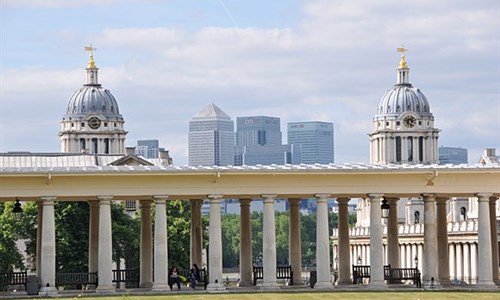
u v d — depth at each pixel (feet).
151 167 454.81
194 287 468.75
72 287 522.88
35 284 440.04
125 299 407.23
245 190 454.81
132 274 497.05
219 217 453.17
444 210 484.74
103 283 446.19
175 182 451.94
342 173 456.04
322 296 419.33
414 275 481.87
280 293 433.89
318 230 456.86
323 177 457.68
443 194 465.06
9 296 435.94
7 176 442.50
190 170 449.48
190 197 459.32
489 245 461.78
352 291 443.32
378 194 459.32
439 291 443.73
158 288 448.24
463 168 459.32
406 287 460.96
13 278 478.18
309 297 416.26
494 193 463.83
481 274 460.55
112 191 449.06
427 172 458.09
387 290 447.83
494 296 420.77
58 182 447.01
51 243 445.37
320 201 457.68
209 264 452.76
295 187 456.86
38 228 476.13
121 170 447.42
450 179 462.60
